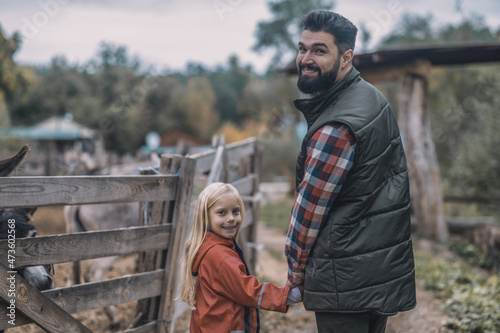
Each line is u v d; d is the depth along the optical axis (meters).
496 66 15.09
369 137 1.98
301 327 4.29
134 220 4.77
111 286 2.70
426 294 5.51
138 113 36.69
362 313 2.06
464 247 8.43
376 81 9.31
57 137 22.44
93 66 43.06
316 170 1.99
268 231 10.32
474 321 4.05
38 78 38.94
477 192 11.50
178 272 3.20
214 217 2.20
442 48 7.83
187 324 4.14
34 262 2.23
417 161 9.10
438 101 22.95
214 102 52.94
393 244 2.04
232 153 4.41
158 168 3.52
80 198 2.38
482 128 12.63
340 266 1.99
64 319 2.36
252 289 2.04
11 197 2.07
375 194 2.02
